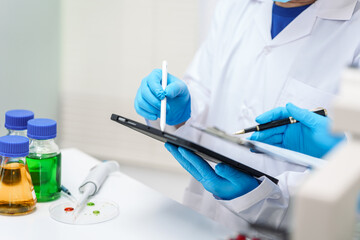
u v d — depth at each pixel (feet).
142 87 3.59
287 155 2.70
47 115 9.14
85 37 9.14
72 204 3.27
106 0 8.89
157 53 8.94
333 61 3.89
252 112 4.24
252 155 3.62
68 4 9.00
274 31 4.26
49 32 8.78
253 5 4.55
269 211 3.28
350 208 1.17
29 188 3.05
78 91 9.40
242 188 3.19
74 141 9.67
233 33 4.59
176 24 8.71
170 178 9.21
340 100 1.27
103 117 9.44
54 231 2.89
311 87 3.91
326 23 3.99
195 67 4.98
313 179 1.15
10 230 2.86
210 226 3.09
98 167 3.72
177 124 4.04
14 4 7.79
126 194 3.51
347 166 1.19
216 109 4.58
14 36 7.90
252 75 4.29
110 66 9.19
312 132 3.28
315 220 1.10
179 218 3.18
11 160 2.96
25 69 8.31
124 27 8.95
